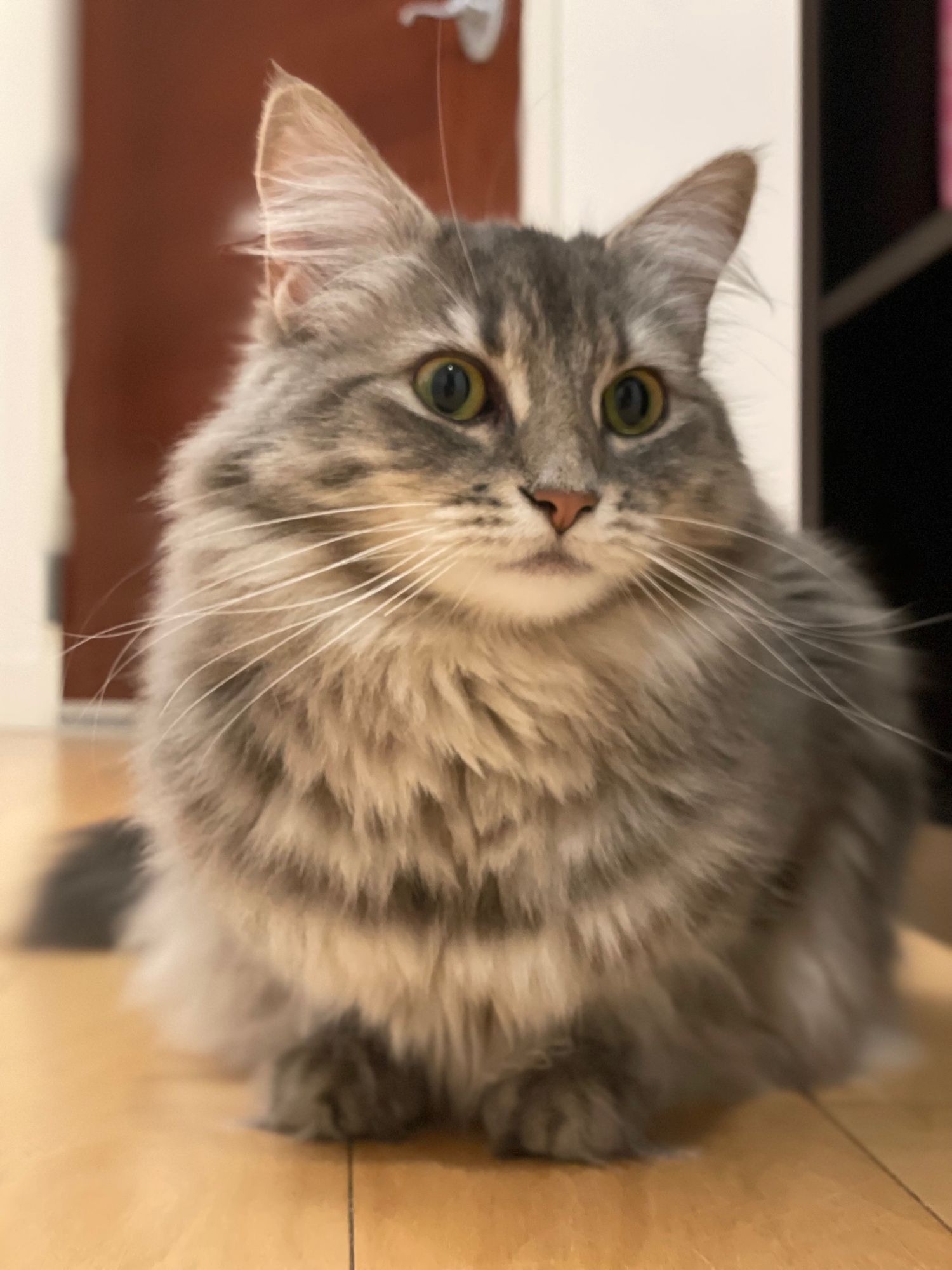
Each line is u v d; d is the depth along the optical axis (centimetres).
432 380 29
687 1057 32
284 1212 24
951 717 44
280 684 28
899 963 40
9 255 85
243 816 28
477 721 28
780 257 56
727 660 30
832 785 35
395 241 31
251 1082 32
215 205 86
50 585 85
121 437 86
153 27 84
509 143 66
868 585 41
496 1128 28
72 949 44
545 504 27
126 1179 26
